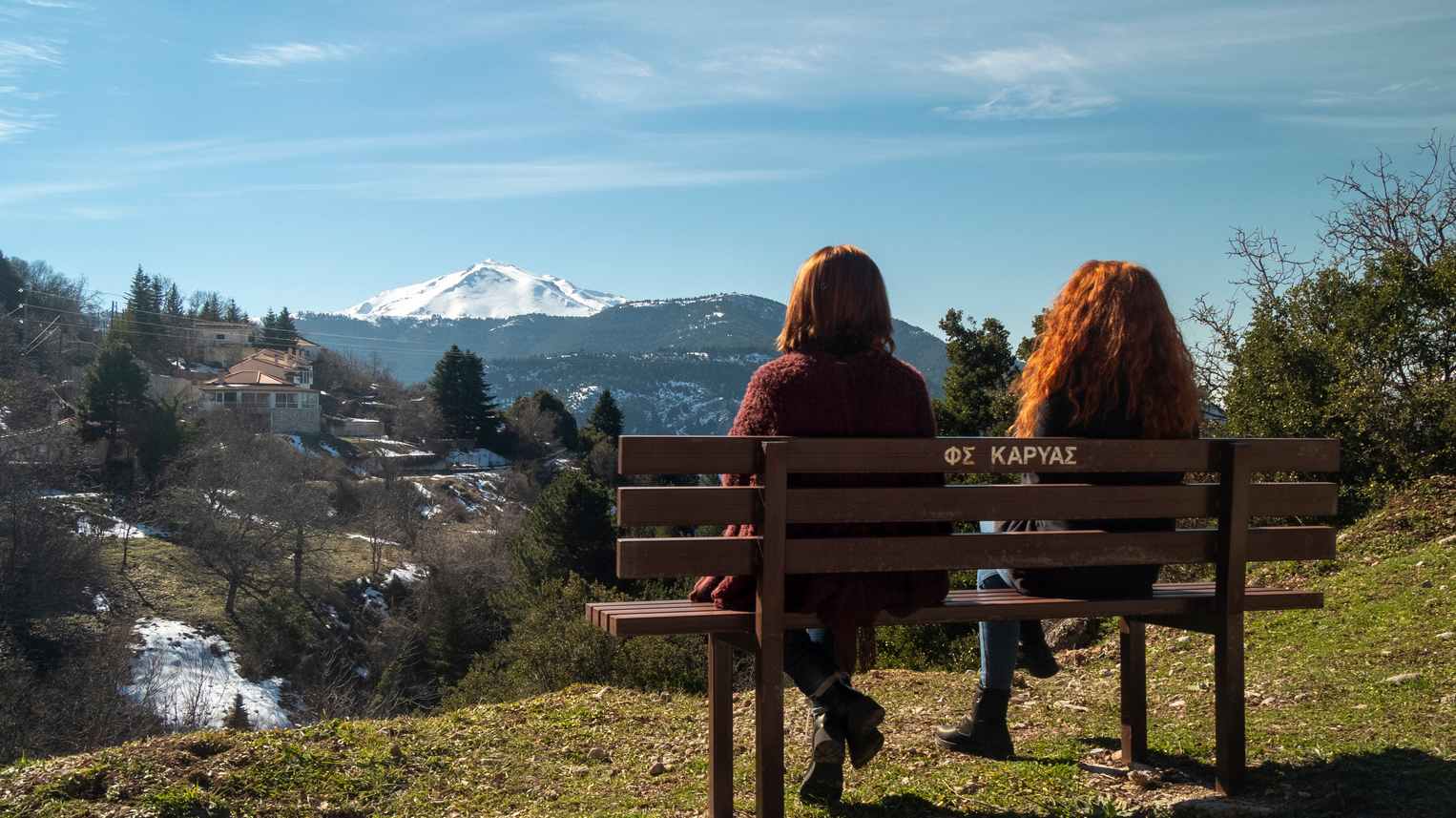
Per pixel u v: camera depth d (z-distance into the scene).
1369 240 15.57
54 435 57.16
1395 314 11.25
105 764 3.95
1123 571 3.49
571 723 5.07
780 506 2.99
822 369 3.18
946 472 3.20
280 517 60.41
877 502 3.11
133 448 80.19
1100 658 6.61
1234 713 3.45
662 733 4.91
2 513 46.09
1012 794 3.58
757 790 3.04
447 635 47.81
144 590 53.62
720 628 3.09
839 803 3.50
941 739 4.22
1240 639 3.49
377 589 62.69
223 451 69.62
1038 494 3.30
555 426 129.88
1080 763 3.95
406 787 4.11
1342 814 3.11
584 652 19.84
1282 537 3.54
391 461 102.50
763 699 3.01
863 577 3.15
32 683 32.72
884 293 3.36
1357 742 3.80
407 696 45.62
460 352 121.88
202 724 40.34
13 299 125.88
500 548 56.34
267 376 128.12
